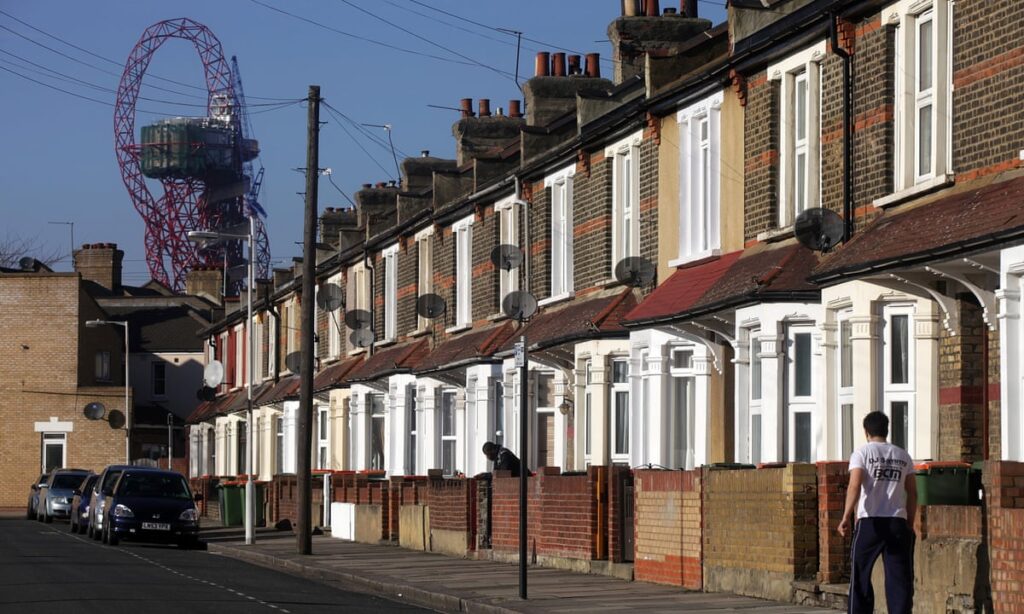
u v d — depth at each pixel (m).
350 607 19.34
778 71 21.61
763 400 20.02
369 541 34.97
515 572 24.09
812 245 18.97
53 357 72.62
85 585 22.02
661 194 25.58
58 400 72.50
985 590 14.02
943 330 17.41
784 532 17.59
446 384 37.28
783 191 21.59
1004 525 13.66
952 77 17.53
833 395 19.03
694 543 19.98
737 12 22.70
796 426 19.91
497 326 34.19
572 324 27.56
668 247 25.31
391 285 43.88
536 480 25.67
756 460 20.55
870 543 13.54
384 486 34.53
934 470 15.20
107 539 35.69
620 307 26.72
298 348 54.81
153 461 70.75
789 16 20.80
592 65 35.44
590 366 27.30
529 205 32.25
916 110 18.42
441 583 22.39
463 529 29.02
